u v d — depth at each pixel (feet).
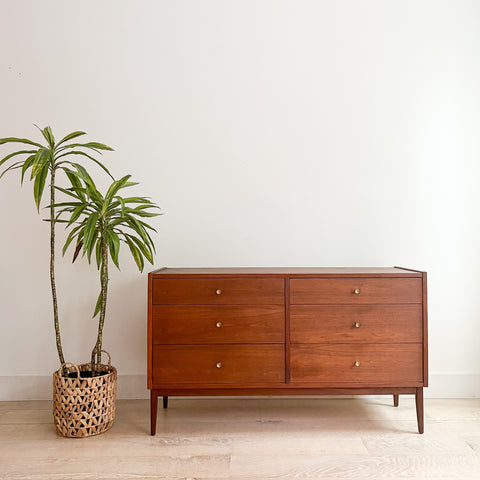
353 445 6.56
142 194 8.65
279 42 8.70
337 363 6.95
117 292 8.59
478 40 8.63
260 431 7.06
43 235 8.59
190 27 8.68
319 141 8.68
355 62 8.69
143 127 8.66
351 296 6.97
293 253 8.66
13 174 8.56
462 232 8.64
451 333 8.63
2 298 8.57
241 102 8.68
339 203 8.68
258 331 6.93
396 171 8.68
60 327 8.59
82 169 6.77
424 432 7.00
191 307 6.93
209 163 8.68
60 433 6.88
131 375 8.57
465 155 8.66
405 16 8.68
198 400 8.48
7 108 8.59
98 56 8.66
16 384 8.54
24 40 8.63
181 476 5.73
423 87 8.66
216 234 8.66
